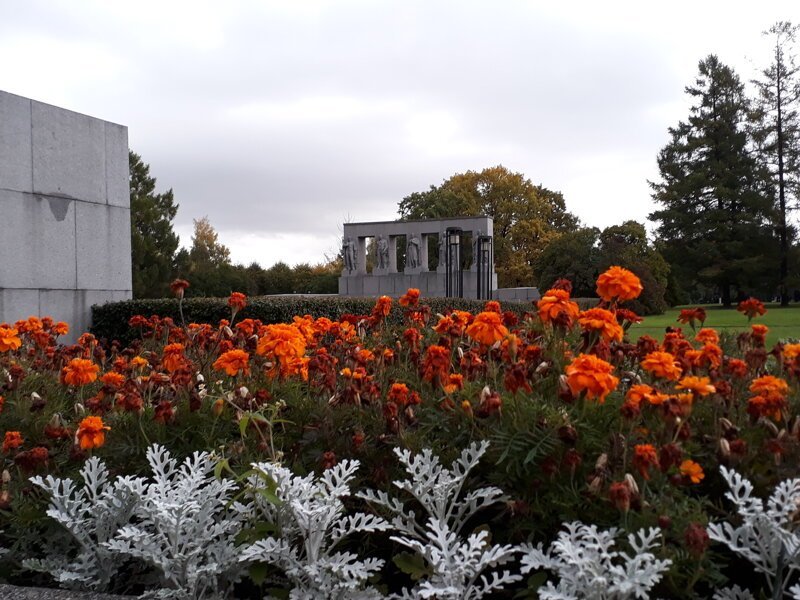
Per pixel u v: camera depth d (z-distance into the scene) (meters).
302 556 1.93
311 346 3.76
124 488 1.98
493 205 50.84
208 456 2.18
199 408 2.49
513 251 48.62
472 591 1.76
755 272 37.00
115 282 8.88
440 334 3.16
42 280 7.88
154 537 1.84
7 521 2.20
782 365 2.75
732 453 1.84
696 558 1.58
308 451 2.32
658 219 40.00
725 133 39.06
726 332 3.68
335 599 1.72
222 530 1.88
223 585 1.92
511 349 2.38
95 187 8.59
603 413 2.06
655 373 2.08
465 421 2.18
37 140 7.84
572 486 1.83
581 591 1.49
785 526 1.63
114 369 3.19
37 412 2.79
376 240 29.55
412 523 1.90
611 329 2.26
